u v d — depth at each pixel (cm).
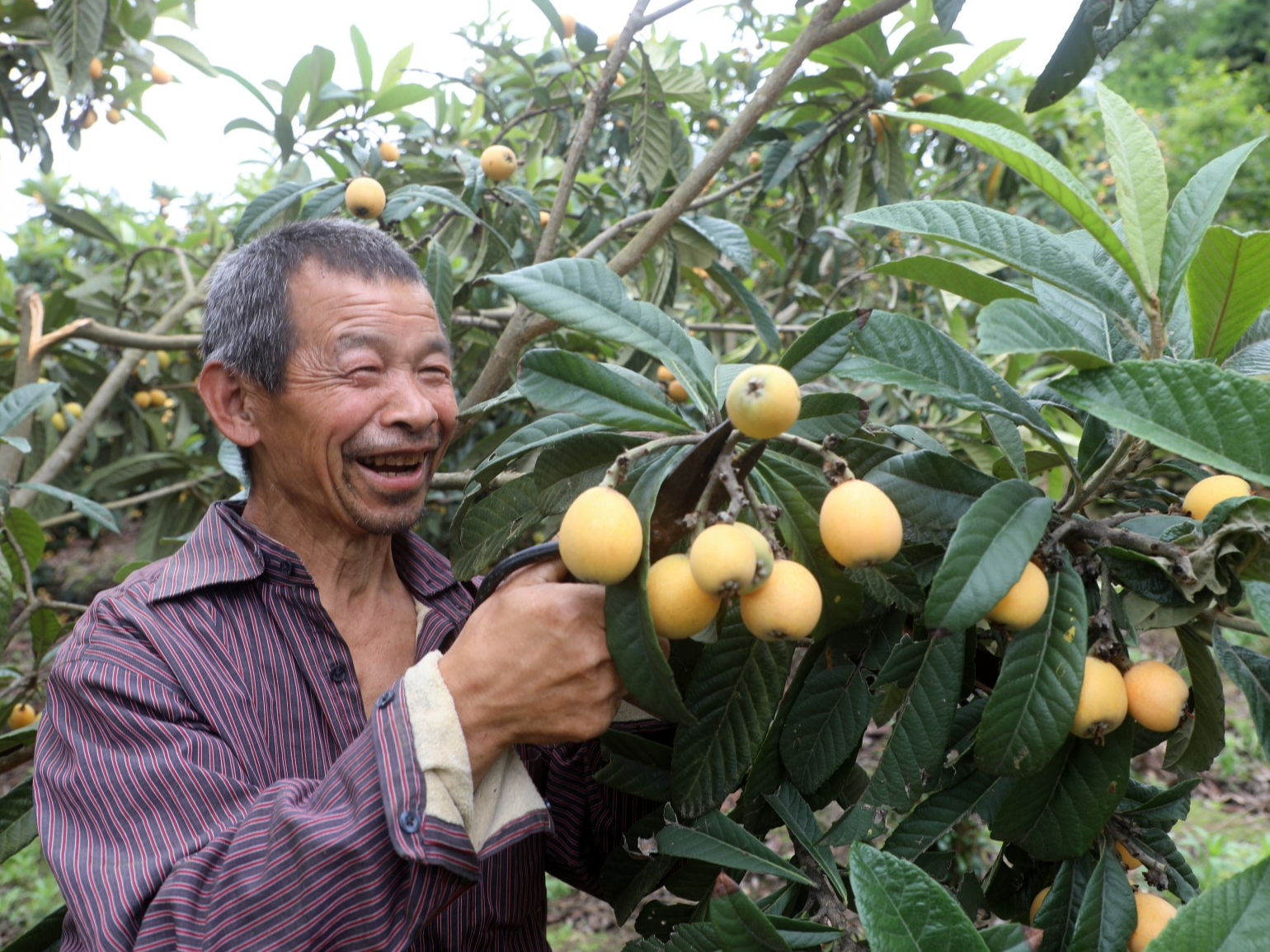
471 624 112
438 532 504
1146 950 87
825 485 105
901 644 114
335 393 135
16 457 299
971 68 318
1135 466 101
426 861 103
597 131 448
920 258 115
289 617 139
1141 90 1688
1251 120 972
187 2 346
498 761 115
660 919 141
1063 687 97
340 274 136
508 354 234
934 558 113
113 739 121
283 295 135
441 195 241
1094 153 581
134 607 132
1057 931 111
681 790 121
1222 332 102
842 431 110
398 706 109
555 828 156
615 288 109
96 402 339
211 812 117
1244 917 86
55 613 230
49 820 120
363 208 241
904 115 98
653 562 100
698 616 93
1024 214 523
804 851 119
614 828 157
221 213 514
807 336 105
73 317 392
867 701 121
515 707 107
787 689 127
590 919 421
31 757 200
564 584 109
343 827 105
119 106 350
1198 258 97
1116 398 92
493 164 256
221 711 127
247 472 157
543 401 102
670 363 104
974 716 124
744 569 86
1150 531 106
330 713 137
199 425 458
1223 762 509
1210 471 112
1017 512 95
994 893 131
